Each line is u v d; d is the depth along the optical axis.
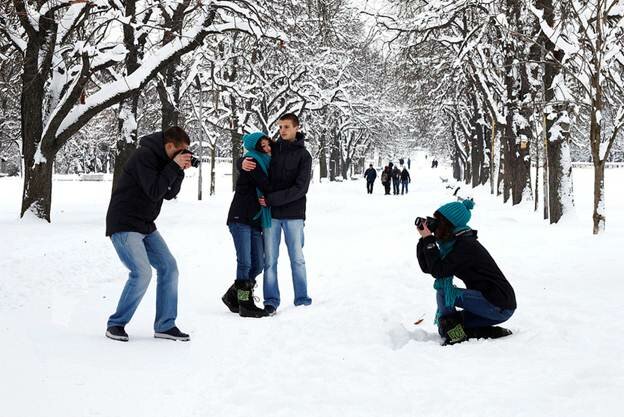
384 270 9.44
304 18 25.41
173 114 25.44
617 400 3.82
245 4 17.22
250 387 4.37
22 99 15.95
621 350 4.96
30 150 15.84
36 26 15.63
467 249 5.66
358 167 89.56
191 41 16.62
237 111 33.06
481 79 26.62
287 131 7.45
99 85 18.44
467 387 4.20
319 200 30.22
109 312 7.09
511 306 5.67
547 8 15.47
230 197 29.83
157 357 5.29
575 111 17.02
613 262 9.58
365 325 6.16
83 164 76.25
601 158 13.29
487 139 40.81
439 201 29.59
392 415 3.84
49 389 4.38
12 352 5.25
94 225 15.36
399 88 34.00
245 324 6.64
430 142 70.56
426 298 7.49
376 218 21.11
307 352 5.26
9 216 17.44
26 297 7.67
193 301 8.03
